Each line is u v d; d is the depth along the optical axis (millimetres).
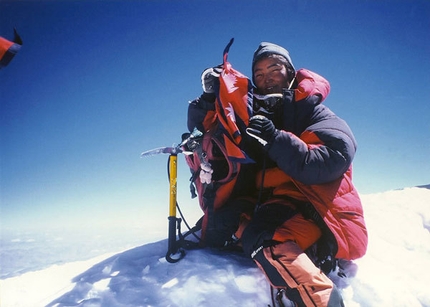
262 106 1934
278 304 1514
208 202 2016
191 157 2193
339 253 1602
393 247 2178
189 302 1564
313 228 1629
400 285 1695
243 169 1953
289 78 2139
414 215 2709
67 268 2234
